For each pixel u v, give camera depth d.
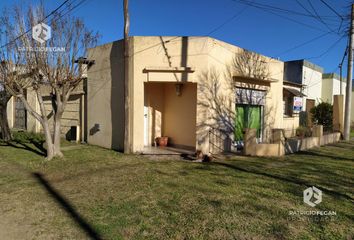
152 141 12.30
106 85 11.70
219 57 10.77
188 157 9.88
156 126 12.41
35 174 7.42
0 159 9.29
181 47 10.27
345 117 16.05
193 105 11.41
